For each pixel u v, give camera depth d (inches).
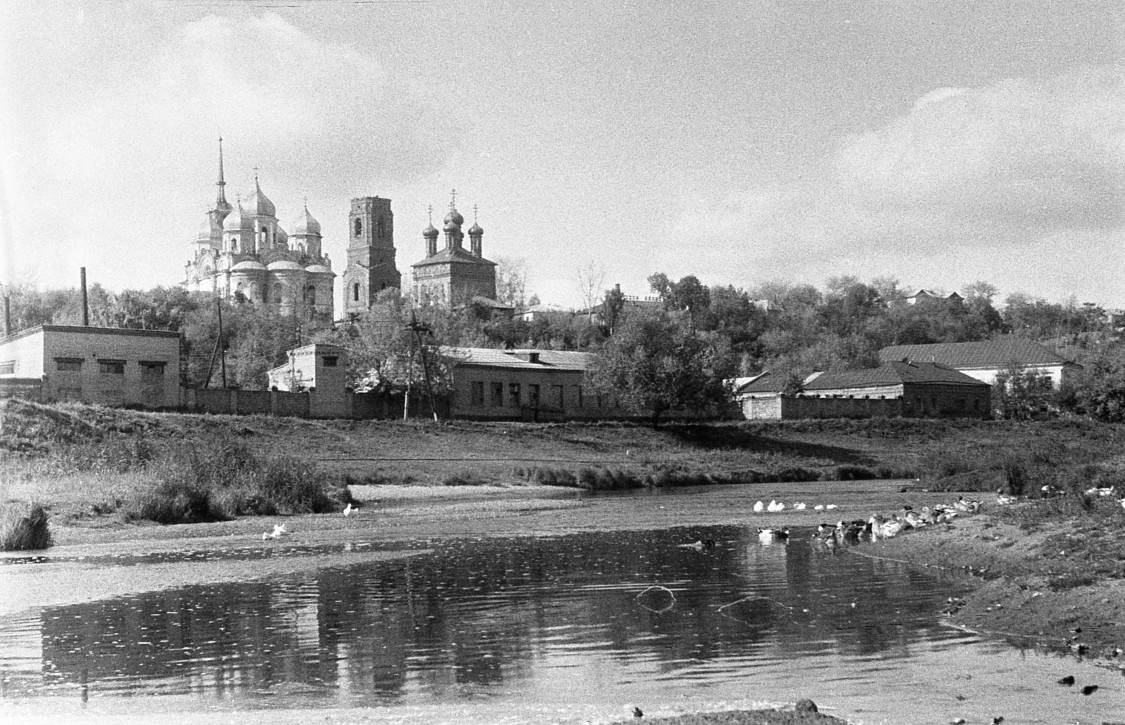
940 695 690.2
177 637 913.5
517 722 644.7
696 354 4234.7
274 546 1642.5
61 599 1121.4
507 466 3339.1
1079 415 4980.3
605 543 1608.0
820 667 768.3
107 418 3014.3
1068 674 734.5
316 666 802.8
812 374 6102.4
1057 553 1146.7
